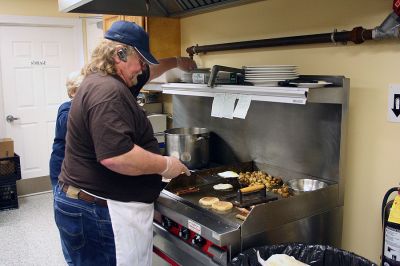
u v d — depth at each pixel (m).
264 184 1.86
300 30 1.98
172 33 2.83
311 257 1.46
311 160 1.90
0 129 4.37
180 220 1.59
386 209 1.58
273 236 1.52
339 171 1.77
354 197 1.83
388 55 1.62
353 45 1.75
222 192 1.84
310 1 1.91
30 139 4.55
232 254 1.40
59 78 4.66
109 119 1.32
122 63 1.46
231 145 2.36
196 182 1.97
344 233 1.90
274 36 2.13
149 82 2.38
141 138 1.51
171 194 1.80
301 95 1.51
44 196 4.39
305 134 1.91
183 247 1.62
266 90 1.64
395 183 1.66
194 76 2.16
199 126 2.58
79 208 1.52
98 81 1.40
